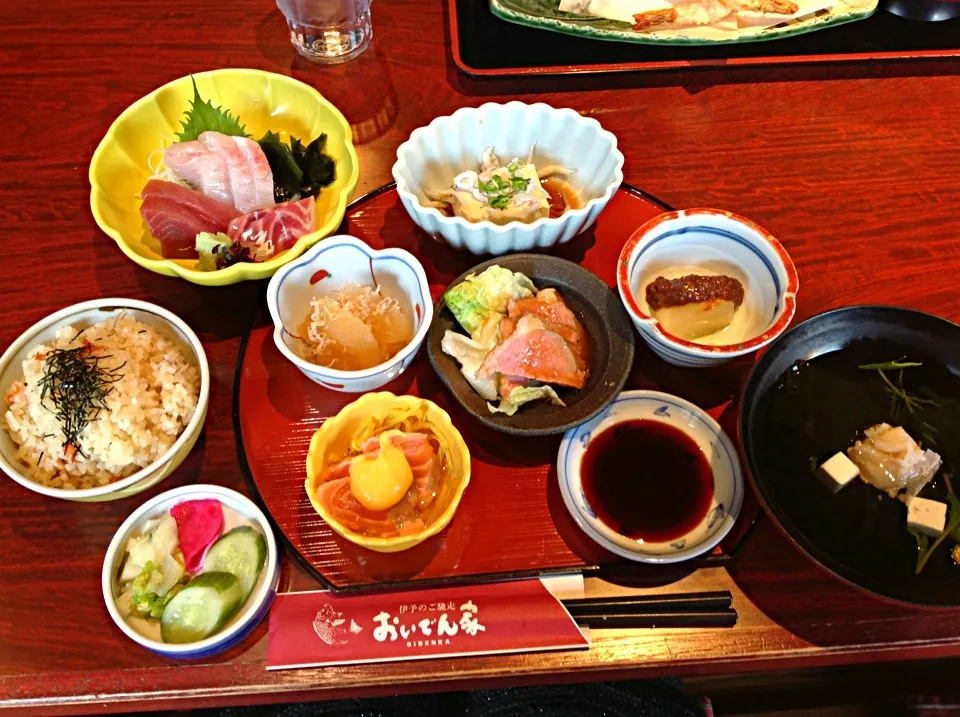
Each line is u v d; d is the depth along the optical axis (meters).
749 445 0.43
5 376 0.46
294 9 0.59
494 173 0.53
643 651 0.43
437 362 0.47
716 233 0.49
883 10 0.64
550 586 0.44
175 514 0.45
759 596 0.44
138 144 0.56
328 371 0.45
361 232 0.54
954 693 0.56
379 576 0.44
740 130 0.59
